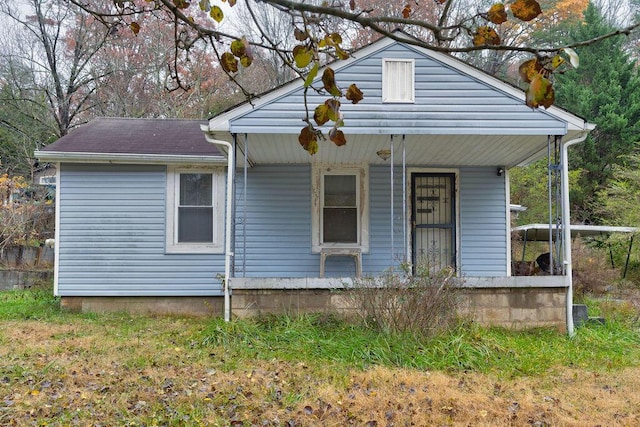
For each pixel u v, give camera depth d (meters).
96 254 9.51
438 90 7.59
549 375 5.79
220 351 6.40
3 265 13.80
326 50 2.18
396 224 9.60
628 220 13.66
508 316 7.46
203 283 9.59
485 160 9.38
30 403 4.60
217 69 19.61
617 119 18.84
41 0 18.20
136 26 2.69
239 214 9.58
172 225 9.62
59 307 9.81
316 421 4.37
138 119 11.80
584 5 19.69
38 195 15.81
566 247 7.68
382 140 7.95
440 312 6.71
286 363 5.96
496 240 9.70
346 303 7.37
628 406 4.86
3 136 20.00
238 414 4.50
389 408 4.68
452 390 5.16
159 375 5.46
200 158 9.38
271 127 7.45
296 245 9.56
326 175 9.71
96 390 4.99
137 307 9.59
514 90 7.57
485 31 1.85
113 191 9.57
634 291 11.22
